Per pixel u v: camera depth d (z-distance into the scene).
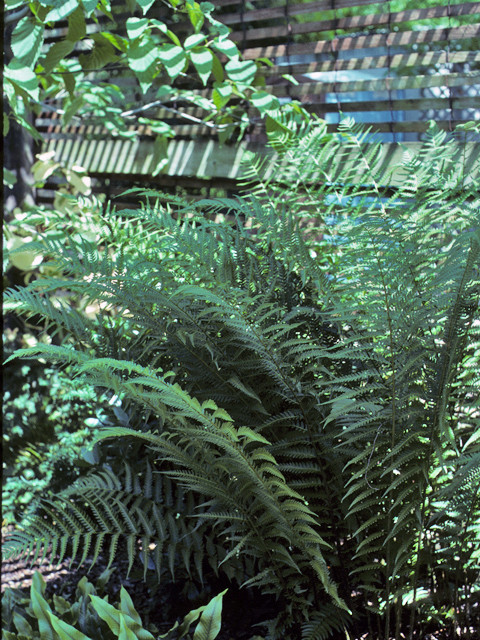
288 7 2.29
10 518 1.71
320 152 1.40
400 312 0.96
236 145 2.56
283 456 1.16
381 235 0.95
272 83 2.59
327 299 1.05
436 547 1.19
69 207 3.01
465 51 1.96
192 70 2.70
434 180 1.30
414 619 1.13
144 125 2.89
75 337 1.27
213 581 1.33
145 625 1.16
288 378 1.04
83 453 1.52
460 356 1.02
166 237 1.14
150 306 1.18
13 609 1.15
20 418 2.04
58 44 1.83
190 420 1.11
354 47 2.18
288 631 1.15
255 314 1.00
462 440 1.20
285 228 1.10
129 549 1.08
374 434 1.04
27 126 2.02
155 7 2.68
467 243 0.91
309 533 1.02
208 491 1.04
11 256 2.71
